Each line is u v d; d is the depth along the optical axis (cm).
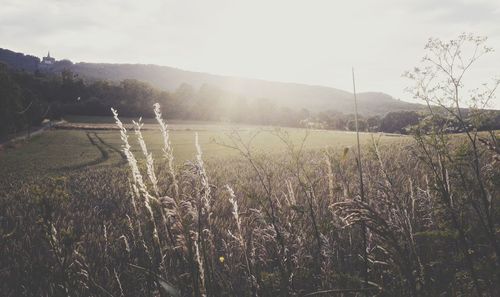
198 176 303
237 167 2578
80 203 1511
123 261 664
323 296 370
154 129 9462
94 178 2452
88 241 899
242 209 845
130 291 511
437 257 425
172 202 295
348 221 332
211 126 11219
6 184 2622
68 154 5175
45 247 831
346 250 477
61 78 15438
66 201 341
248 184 1305
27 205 1573
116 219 1148
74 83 15200
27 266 732
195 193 302
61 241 336
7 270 753
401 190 591
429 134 397
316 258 443
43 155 5094
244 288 430
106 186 2017
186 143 6309
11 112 7631
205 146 5659
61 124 10706
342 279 370
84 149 5803
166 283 274
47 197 329
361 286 366
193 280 287
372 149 451
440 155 404
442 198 392
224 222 858
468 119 381
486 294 353
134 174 319
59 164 4122
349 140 5769
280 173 1238
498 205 385
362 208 326
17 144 6306
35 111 9781
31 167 3912
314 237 461
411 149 442
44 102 12838
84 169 3444
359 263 443
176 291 269
